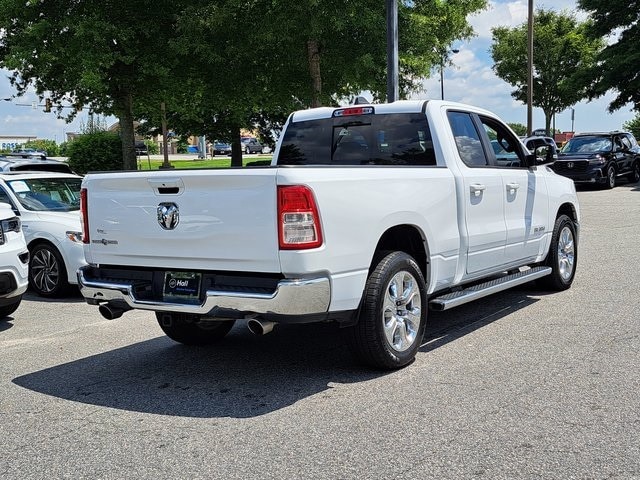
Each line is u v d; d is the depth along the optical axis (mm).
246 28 16234
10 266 7004
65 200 9867
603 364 5078
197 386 5008
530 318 6645
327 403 4488
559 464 3459
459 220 5816
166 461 3688
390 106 6211
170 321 5062
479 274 6277
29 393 4977
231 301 4461
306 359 5602
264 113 32188
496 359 5305
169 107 22656
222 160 51000
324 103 17000
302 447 3793
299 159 6750
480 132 6527
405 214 5125
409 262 5148
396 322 5094
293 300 4328
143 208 4906
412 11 16375
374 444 3787
